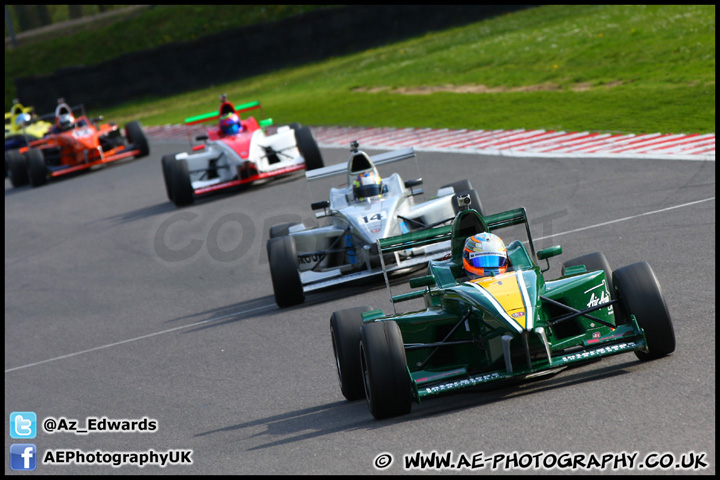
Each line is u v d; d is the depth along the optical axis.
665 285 33.50
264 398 30.84
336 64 168.88
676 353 25.39
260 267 54.78
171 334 43.97
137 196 86.62
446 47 150.62
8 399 39.38
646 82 90.00
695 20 112.50
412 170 50.31
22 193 102.38
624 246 40.78
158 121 152.25
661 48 103.31
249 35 183.62
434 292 28.05
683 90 81.25
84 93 188.38
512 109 92.12
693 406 21.12
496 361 24.64
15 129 119.94
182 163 75.12
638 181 52.97
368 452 22.58
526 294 24.58
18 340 50.25
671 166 54.69
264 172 74.38
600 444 20.05
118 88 188.50
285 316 41.69
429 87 120.69
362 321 27.64
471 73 122.44
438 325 26.48
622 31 118.69
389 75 138.62
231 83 182.25
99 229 75.62
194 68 186.38
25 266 68.94
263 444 25.59
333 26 180.62
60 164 108.38
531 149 70.12
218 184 74.69
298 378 32.19
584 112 82.00
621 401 22.41
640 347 23.91
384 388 24.23
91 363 42.25
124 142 115.00
